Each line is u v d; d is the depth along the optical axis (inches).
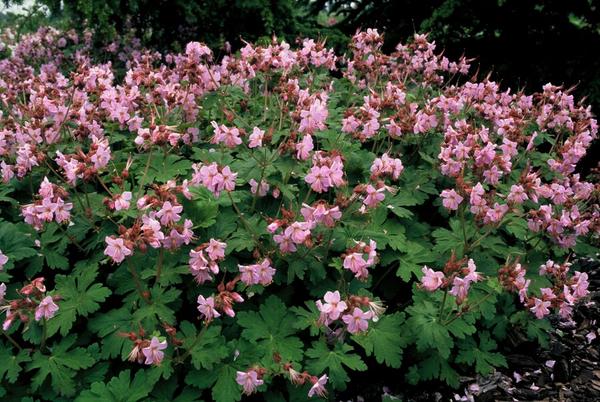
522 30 61.1
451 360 28.2
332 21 83.4
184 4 64.5
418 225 31.0
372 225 28.6
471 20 60.6
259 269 22.9
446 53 63.7
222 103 36.2
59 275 25.1
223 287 21.5
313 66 44.7
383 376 27.6
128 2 64.2
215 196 25.9
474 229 30.4
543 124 37.3
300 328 24.2
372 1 70.0
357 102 41.4
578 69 58.1
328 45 65.9
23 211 24.2
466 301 25.6
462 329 25.1
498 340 30.0
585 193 33.7
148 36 72.4
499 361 27.0
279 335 24.4
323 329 24.0
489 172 29.2
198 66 33.6
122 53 64.8
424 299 26.6
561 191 28.5
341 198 25.4
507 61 61.7
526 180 27.8
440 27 61.3
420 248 28.7
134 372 24.4
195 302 26.1
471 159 31.6
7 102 36.5
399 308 29.4
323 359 23.6
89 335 25.0
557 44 60.5
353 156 31.6
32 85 38.3
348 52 63.3
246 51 36.1
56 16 68.6
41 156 27.6
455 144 30.9
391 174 26.5
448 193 27.0
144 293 23.8
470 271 23.4
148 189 29.8
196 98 37.3
